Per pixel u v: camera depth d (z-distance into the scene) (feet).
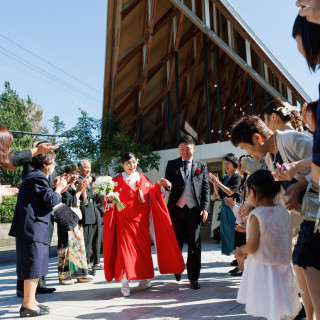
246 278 7.96
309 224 6.98
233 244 19.11
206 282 15.99
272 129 9.71
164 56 46.52
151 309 11.66
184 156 16.01
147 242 14.94
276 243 7.63
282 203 8.52
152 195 15.61
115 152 43.75
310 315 7.68
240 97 47.14
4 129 8.50
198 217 15.37
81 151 42.55
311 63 5.18
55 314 11.54
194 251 14.90
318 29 4.98
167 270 15.10
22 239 11.39
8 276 21.44
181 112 50.78
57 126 43.86
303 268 6.91
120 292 14.76
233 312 10.79
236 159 19.16
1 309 12.72
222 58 46.57
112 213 15.12
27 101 108.17
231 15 37.19
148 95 49.55
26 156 9.88
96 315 11.21
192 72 49.21
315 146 5.16
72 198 17.16
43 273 11.56
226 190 17.21
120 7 35.60
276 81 42.06
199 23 39.37
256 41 37.86
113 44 39.75
